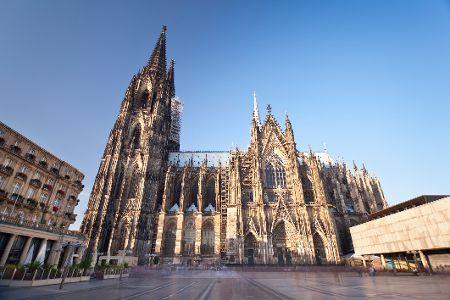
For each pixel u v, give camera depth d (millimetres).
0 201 49344
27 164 56125
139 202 80188
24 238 46812
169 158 108312
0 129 50969
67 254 56062
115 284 32688
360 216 81062
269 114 90500
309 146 84438
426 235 48062
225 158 108125
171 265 70188
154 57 123375
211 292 22609
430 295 17953
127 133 95875
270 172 81438
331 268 61156
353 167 95375
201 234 80375
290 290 23344
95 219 76000
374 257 64875
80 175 72750
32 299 19828
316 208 72500
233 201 75125
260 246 67125
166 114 107938
